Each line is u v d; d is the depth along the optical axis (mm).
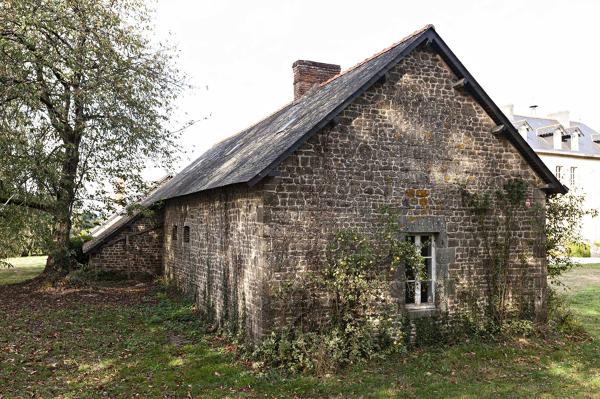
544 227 11555
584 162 39656
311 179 9508
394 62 10000
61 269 17719
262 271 9195
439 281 10484
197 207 14102
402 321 10023
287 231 9297
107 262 19938
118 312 13398
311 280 9375
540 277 11461
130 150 17031
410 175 10336
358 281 9516
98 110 15844
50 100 14164
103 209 17281
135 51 16250
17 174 13242
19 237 14695
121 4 16391
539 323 11320
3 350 9703
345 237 9625
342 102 9500
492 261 10953
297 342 8844
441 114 10688
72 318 12617
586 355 9859
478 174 10984
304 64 16344
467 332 10633
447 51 10461
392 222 10000
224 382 8148
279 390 7805
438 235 10562
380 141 10102
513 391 7930
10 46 11789
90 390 7766
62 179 14938
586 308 14617
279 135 11156
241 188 10453
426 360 9312
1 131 12469
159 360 9250
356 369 8766
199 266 13711
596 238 39312
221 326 11438
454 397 7641
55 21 13359
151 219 20328
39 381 8133
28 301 15062
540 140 39406
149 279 19766
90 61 14812
